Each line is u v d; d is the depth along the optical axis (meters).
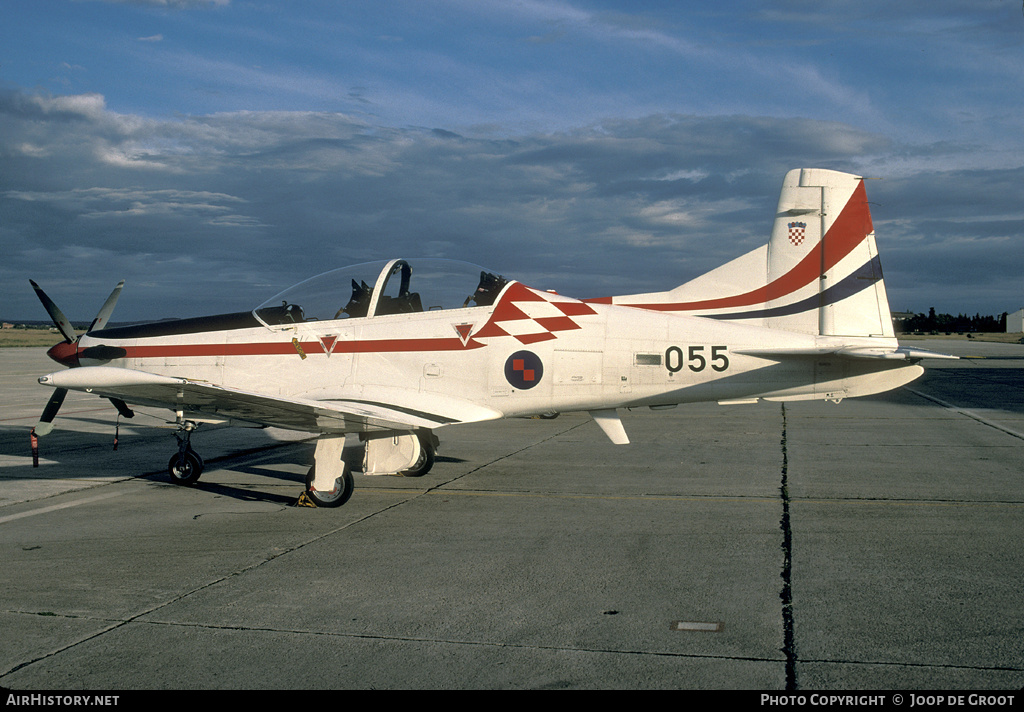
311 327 7.50
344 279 7.65
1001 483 7.16
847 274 8.19
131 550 5.16
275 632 3.72
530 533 5.55
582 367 7.31
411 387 7.36
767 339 7.43
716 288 10.58
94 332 8.08
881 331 8.18
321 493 6.46
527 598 4.17
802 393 7.47
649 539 5.36
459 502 6.64
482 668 3.30
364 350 7.41
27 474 8.12
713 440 10.32
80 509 6.45
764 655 3.39
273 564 4.83
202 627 3.78
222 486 7.48
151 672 3.29
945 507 6.21
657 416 13.45
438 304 7.46
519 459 8.91
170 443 10.49
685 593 4.22
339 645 3.55
